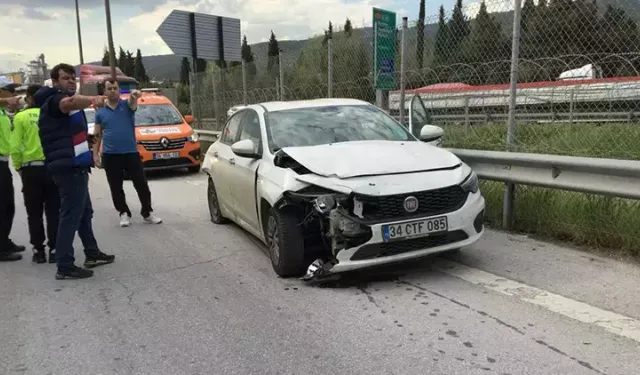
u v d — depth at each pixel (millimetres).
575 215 5316
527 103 10445
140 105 13250
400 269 4922
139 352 3559
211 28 15219
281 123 5711
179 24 14562
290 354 3416
